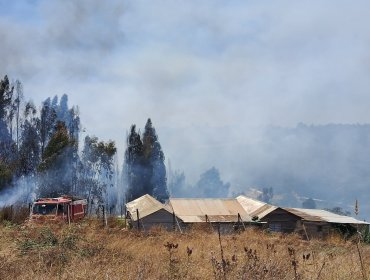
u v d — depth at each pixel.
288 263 8.09
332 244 19.36
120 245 13.35
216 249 13.88
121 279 8.21
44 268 9.38
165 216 34.12
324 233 33.41
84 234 14.38
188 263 9.03
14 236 13.70
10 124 53.69
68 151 51.72
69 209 27.00
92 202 56.47
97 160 59.47
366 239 18.77
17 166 50.81
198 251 13.29
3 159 49.50
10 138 53.09
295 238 22.22
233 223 34.56
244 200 41.12
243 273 7.06
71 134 56.50
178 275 8.43
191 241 17.58
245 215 36.47
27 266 9.77
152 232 23.09
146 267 9.00
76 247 12.08
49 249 11.46
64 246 11.80
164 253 12.31
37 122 54.97
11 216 25.06
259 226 34.97
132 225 33.44
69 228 13.88
